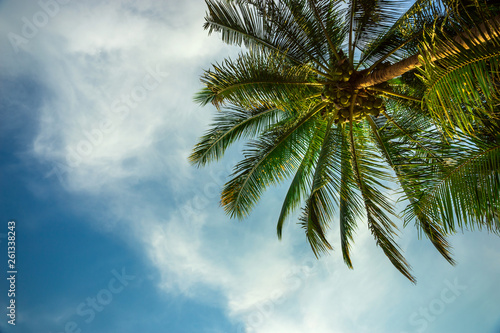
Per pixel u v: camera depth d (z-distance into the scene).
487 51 3.40
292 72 6.78
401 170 7.16
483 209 3.97
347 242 7.57
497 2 4.87
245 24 7.24
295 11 7.27
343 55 7.69
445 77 3.62
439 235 6.73
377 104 7.41
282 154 9.15
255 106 6.88
